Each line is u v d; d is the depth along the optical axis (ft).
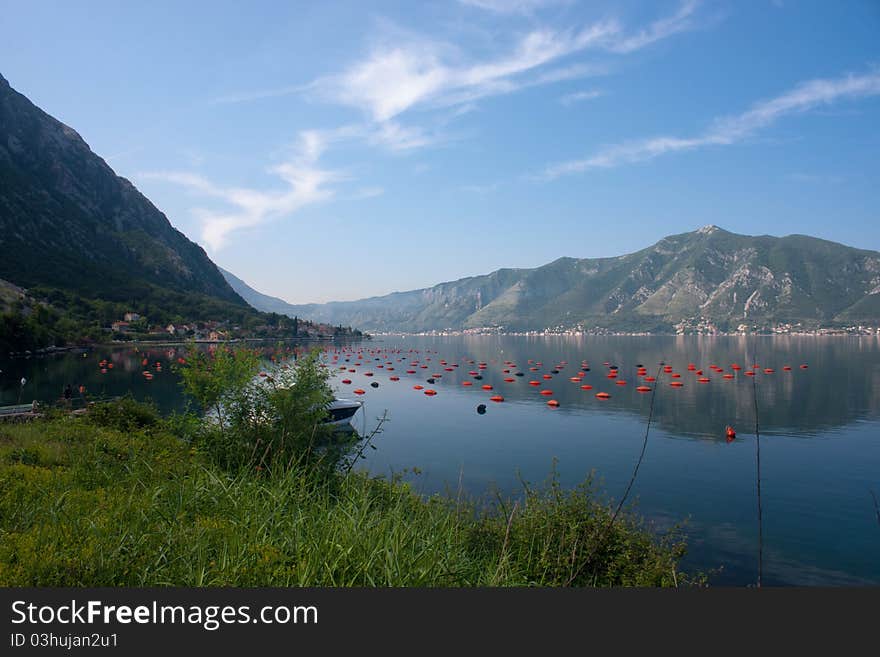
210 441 46.39
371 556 23.50
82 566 21.27
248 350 51.34
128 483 35.04
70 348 482.69
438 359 530.27
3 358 367.86
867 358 449.06
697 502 91.66
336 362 468.75
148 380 266.36
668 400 224.12
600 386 280.31
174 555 23.21
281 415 45.68
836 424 168.14
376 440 142.31
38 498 29.96
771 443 140.77
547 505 38.55
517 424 169.68
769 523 81.35
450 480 101.35
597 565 34.55
